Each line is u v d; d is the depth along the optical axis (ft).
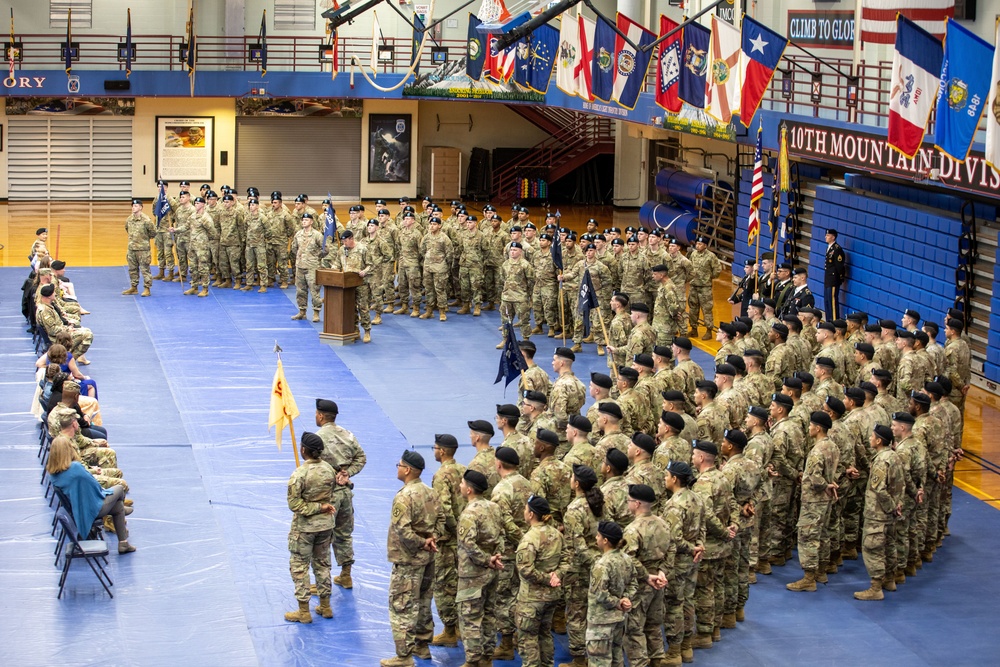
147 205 155.74
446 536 44.29
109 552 51.29
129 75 146.30
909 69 67.72
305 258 93.61
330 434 48.42
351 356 85.10
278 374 50.08
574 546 41.75
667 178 135.33
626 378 55.93
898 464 50.19
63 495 48.83
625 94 92.12
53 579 48.52
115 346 85.15
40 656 42.39
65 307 84.89
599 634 38.75
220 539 52.90
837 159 87.92
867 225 95.61
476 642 41.86
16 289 103.35
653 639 42.57
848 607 49.93
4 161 154.20
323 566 45.93
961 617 49.08
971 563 55.11
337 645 44.19
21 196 155.74
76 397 56.59
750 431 52.06
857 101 88.84
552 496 45.50
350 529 48.26
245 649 43.55
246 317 95.40
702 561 44.98
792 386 55.26
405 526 42.09
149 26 155.43
